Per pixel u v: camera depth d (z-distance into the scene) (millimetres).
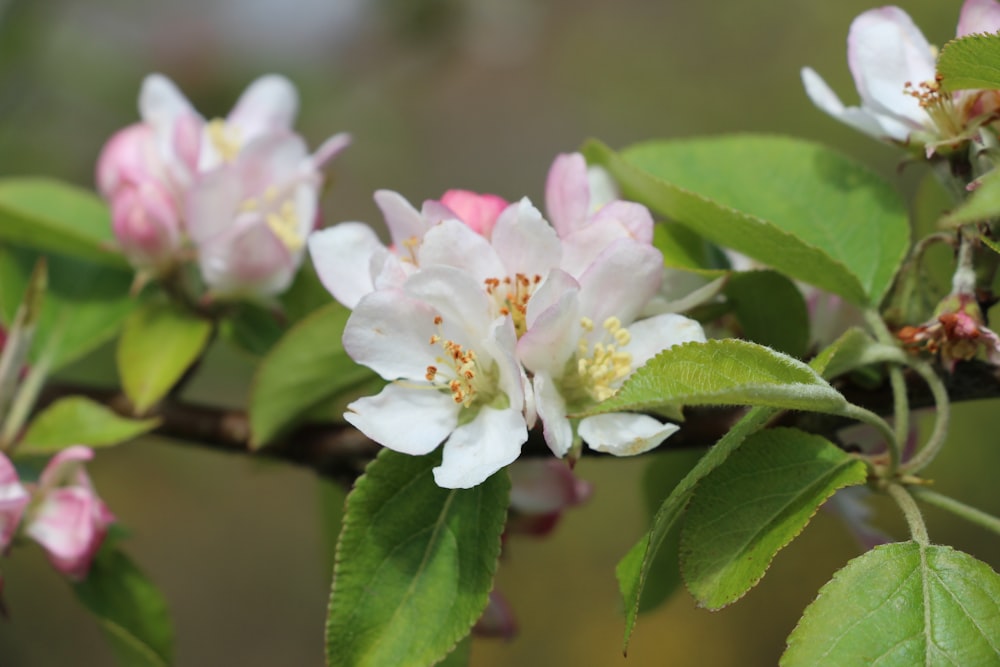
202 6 1137
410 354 544
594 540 1506
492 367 545
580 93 1636
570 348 545
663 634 1502
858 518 613
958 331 555
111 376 935
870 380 578
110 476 1473
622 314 549
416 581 543
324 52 1189
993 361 558
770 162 614
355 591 541
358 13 1196
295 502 1558
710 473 539
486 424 542
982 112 564
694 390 516
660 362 517
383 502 546
